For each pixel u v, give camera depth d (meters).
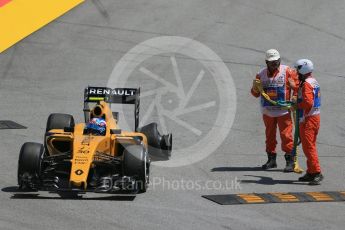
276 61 47.38
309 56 78.38
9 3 90.56
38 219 35.84
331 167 49.56
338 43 81.94
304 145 45.28
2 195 40.09
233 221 36.72
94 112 43.50
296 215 38.34
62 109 63.50
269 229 35.62
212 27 87.00
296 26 86.88
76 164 39.38
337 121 61.25
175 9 92.50
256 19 89.12
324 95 67.94
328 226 36.56
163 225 35.62
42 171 41.84
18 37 83.44
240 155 52.06
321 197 42.09
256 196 41.75
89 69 75.38
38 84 71.25
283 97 48.00
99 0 95.56
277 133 57.75
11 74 73.81
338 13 90.69
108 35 84.62
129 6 93.62
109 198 40.31
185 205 39.47
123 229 34.75
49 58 78.25
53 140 43.53
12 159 48.44
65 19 88.75
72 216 36.56
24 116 60.88
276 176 46.97
